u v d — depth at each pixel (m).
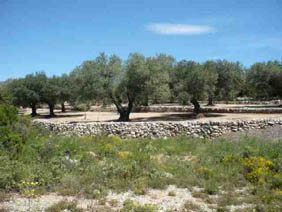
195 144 14.00
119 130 18.00
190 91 31.30
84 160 10.02
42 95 39.75
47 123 20.05
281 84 41.25
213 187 7.84
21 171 7.89
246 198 7.19
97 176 8.36
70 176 8.14
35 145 10.60
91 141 14.61
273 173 8.87
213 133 16.98
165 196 7.39
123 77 27.42
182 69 33.00
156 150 12.86
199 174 9.07
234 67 38.28
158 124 17.67
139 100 28.33
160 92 27.47
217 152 11.73
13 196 6.95
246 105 44.62
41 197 6.96
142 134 17.69
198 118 29.94
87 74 27.56
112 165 9.16
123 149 13.00
